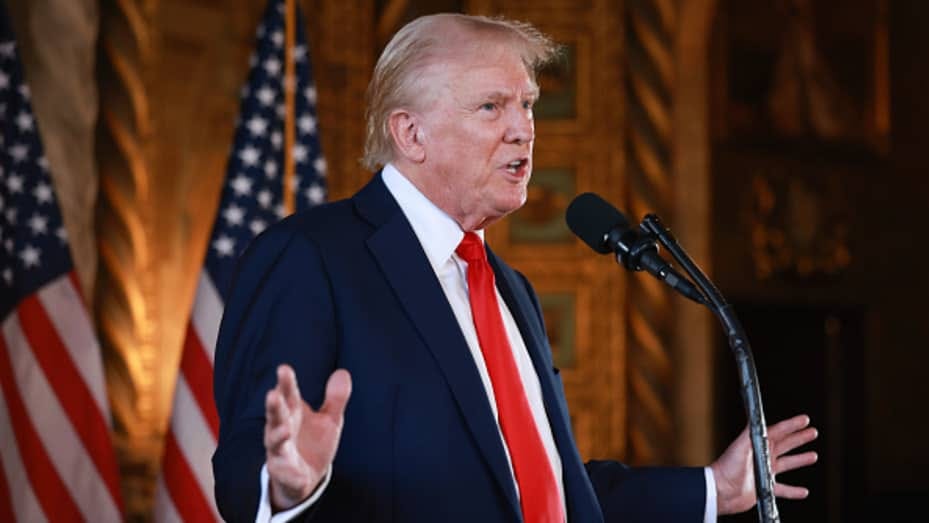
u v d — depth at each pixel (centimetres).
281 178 1606
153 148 1884
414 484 514
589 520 580
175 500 1443
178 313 1897
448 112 575
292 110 1550
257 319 528
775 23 2898
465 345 545
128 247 1839
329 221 566
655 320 2319
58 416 1446
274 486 434
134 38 1862
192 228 1922
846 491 3000
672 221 2353
